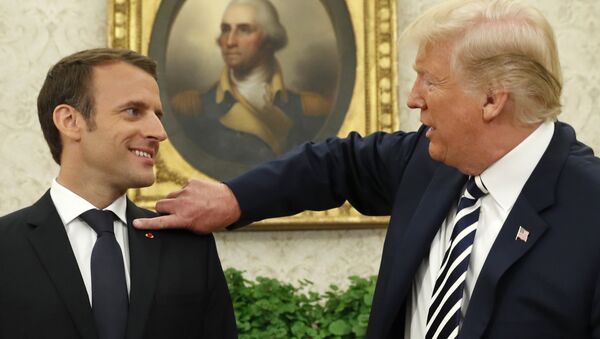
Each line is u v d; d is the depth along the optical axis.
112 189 1.86
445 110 1.70
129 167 1.83
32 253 1.77
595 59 3.96
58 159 1.92
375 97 3.83
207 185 2.06
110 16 3.79
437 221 1.83
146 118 1.85
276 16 3.87
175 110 3.82
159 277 1.84
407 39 1.76
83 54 1.88
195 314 1.86
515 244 1.64
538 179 1.68
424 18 1.73
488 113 1.67
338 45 3.86
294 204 2.18
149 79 1.88
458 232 1.76
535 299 1.59
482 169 1.75
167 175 3.78
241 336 3.25
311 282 3.56
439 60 1.70
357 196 2.21
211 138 3.82
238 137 3.83
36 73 3.83
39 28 3.84
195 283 1.88
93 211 1.83
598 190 1.62
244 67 3.85
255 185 2.11
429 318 1.74
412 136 2.09
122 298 1.77
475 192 1.77
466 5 1.70
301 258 3.83
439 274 1.77
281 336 3.23
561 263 1.59
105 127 1.82
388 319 1.83
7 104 3.81
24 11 3.84
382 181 2.12
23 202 3.80
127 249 1.87
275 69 3.85
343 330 3.24
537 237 1.62
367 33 3.85
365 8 3.85
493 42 1.65
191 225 1.98
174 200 1.99
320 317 3.38
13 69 3.82
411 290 1.87
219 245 3.81
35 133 3.82
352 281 3.45
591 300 1.55
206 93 3.84
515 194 1.71
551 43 1.69
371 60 3.84
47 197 1.87
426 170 1.96
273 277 3.81
